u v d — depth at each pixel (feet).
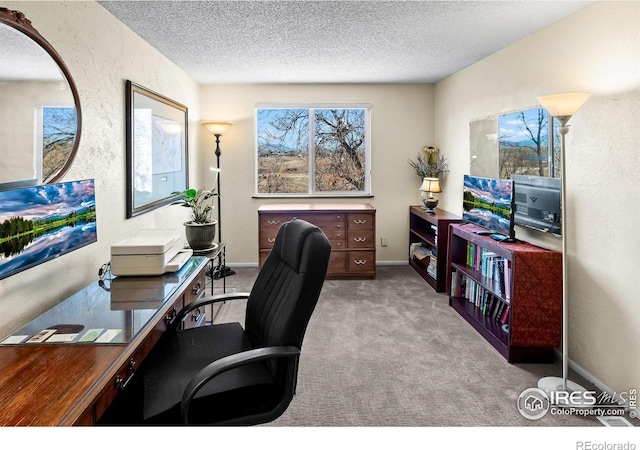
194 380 4.19
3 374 3.74
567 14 8.40
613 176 7.22
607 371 7.44
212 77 14.89
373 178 16.90
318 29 9.63
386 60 12.57
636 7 6.68
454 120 14.67
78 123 6.70
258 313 5.83
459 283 12.05
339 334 10.06
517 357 8.61
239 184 16.69
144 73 10.31
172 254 7.44
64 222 6.37
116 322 4.97
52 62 6.06
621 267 7.07
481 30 9.55
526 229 10.03
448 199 15.42
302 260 5.01
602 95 7.46
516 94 10.50
